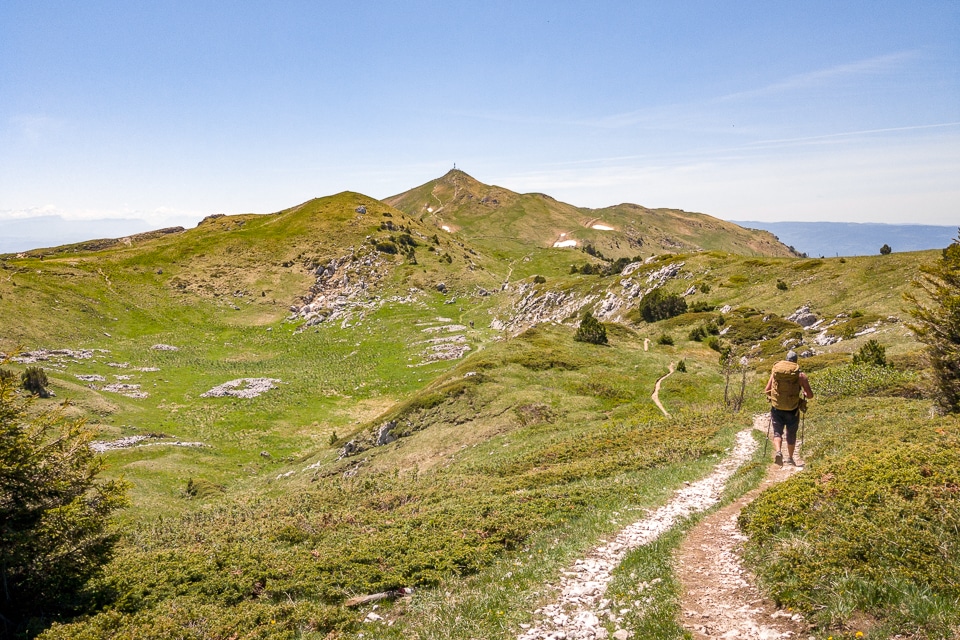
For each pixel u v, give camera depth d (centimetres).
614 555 1219
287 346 12400
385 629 1076
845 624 720
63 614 1415
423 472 4100
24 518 1486
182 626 1219
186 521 3034
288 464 6138
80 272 14450
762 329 8000
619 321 11056
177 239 18988
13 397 1556
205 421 7738
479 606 1052
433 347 11288
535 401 5103
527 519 1648
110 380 9244
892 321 6538
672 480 1859
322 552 1670
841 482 1130
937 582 725
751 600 862
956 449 1157
